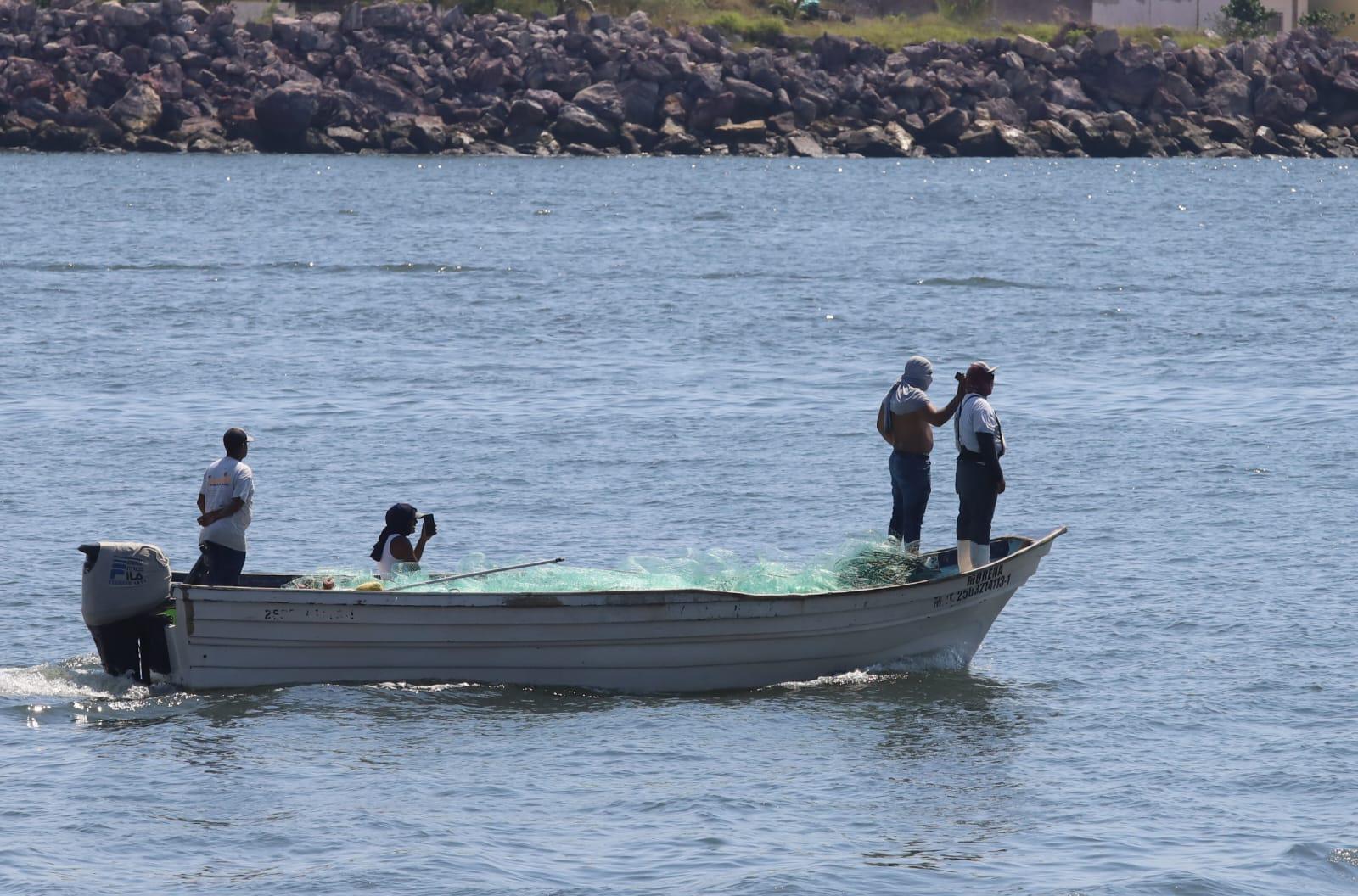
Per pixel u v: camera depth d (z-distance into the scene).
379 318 152.88
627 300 166.25
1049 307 162.38
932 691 57.47
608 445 97.94
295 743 51.19
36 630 62.53
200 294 168.50
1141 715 54.12
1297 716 53.69
